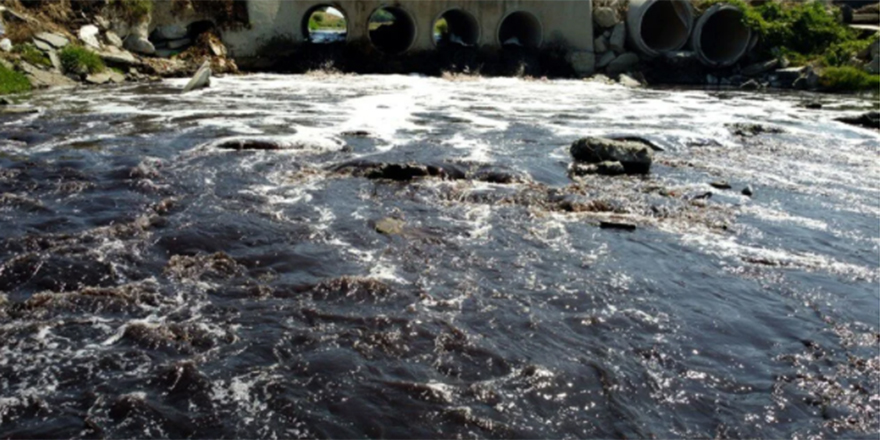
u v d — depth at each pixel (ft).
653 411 24.57
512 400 24.68
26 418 22.71
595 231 41.60
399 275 34.04
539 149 61.87
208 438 22.15
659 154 62.85
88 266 33.37
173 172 49.78
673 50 131.44
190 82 90.84
